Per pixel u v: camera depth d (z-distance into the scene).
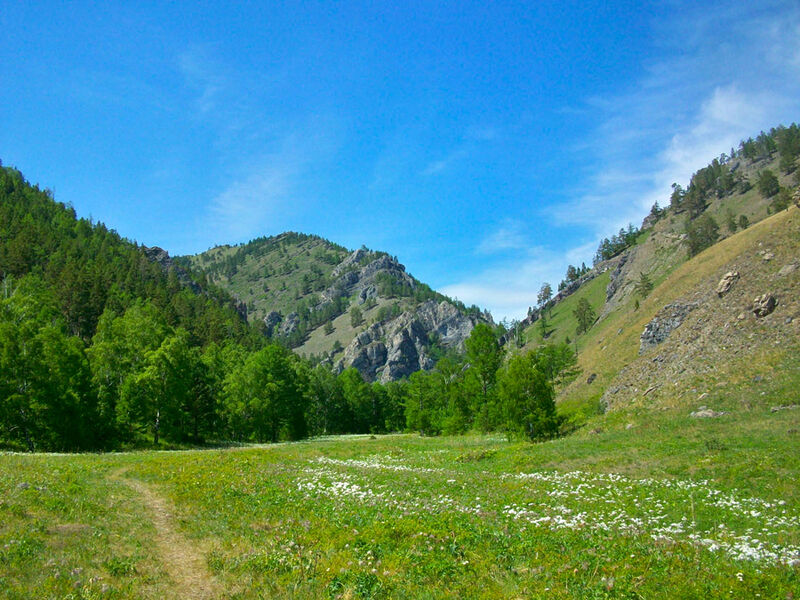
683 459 25.62
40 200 167.38
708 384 41.75
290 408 77.31
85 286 94.25
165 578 10.43
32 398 42.56
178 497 19.34
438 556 11.09
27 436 41.97
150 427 55.50
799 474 19.84
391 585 9.53
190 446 56.38
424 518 14.55
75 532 12.58
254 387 72.62
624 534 13.17
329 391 108.62
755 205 168.88
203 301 151.12
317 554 11.48
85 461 30.00
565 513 16.66
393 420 120.62
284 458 34.50
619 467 26.67
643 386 51.97
